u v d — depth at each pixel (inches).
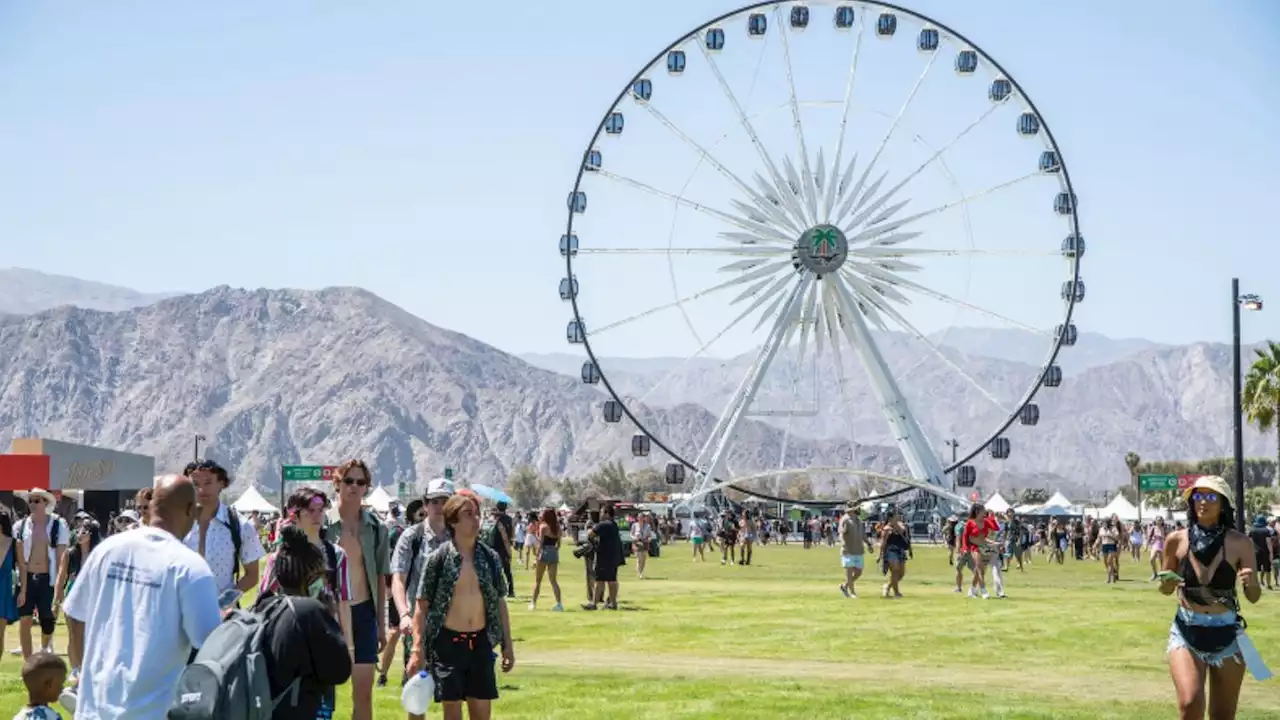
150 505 442.3
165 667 416.8
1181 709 576.1
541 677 918.4
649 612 1487.5
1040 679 936.3
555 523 1520.7
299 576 457.4
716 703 798.5
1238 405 2357.3
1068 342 3235.7
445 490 670.5
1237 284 2389.3
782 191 3280.0
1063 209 3218.5
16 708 752.3
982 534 1764.3
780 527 4822.8
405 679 639.8
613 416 3277.6
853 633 1243.2
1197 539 581.6
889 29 3235.7
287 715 417.4
